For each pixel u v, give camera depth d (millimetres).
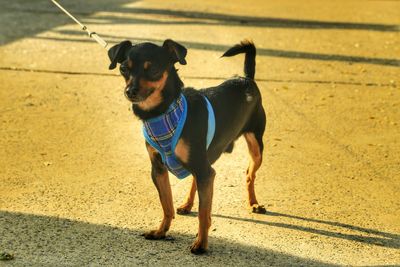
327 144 8977
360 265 5820
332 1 22344
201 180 5863
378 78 12391
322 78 12242
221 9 19844
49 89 11031
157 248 6020
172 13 18703
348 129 9602
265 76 12219
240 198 7215
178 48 5695
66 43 14273
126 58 5695
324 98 11000
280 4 21359
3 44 13984
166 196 6152
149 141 5867
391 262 5898
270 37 15812
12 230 6270
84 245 6027
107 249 5965
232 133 6391
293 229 6508
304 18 18750
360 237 6387
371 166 8250
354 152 8703
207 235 5926
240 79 6621
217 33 15984
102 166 8031
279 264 5781
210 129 5922
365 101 10938
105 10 18828
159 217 6699
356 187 7594
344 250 6105
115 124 9547
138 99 5531
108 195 7199
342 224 6652
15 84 11242
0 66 12289
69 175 7719
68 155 8352
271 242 6215
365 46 15141
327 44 15234
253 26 17141
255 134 6836
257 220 6691
